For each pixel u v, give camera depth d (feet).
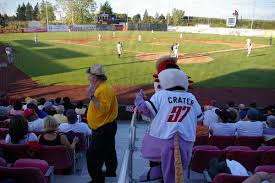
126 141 33.27
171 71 11.31
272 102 63.52
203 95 67.05
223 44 136.26
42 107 36.42
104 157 18.62
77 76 77.66
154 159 10.87
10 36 141.90
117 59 98.94
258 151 19.12
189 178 21.26
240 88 72.59
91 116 18.06
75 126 24.84
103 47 120.57
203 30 180.04
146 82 73.87
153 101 10.94
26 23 178.70
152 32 172.96
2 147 18.89
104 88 17.15
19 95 63.16
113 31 172.55
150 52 112.98
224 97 65.98
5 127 28.73
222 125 25.70
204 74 85.40
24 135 20.07
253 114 25.94
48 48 115.65
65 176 21.40
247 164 19.36
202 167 20.01
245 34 167.22
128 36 154.92
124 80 75.31
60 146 19.72
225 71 88.63
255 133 25.39
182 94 11.10
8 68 84.89
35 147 18.97
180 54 112.16
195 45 131.95
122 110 47.52
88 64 90.99
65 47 118.73
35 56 100.68
